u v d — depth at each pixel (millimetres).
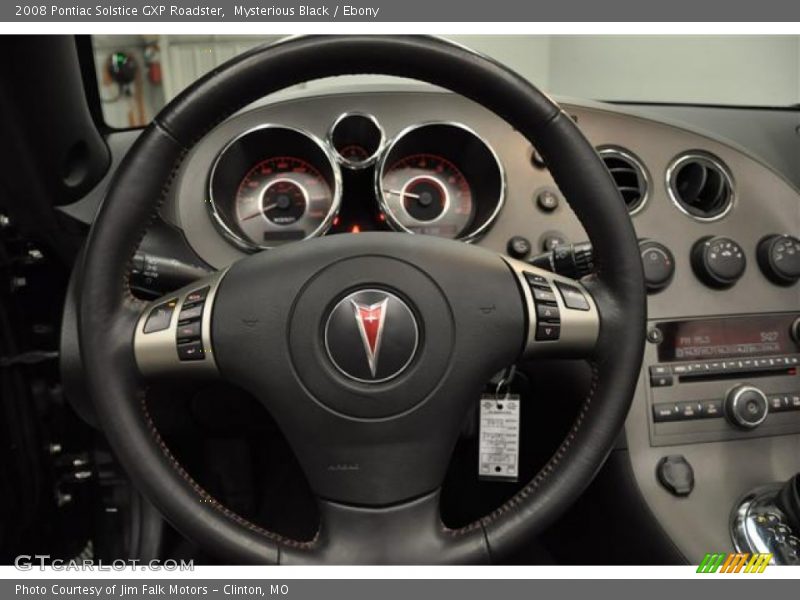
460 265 558
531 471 1002
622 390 571
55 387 959
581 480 563
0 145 726
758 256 896
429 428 548
